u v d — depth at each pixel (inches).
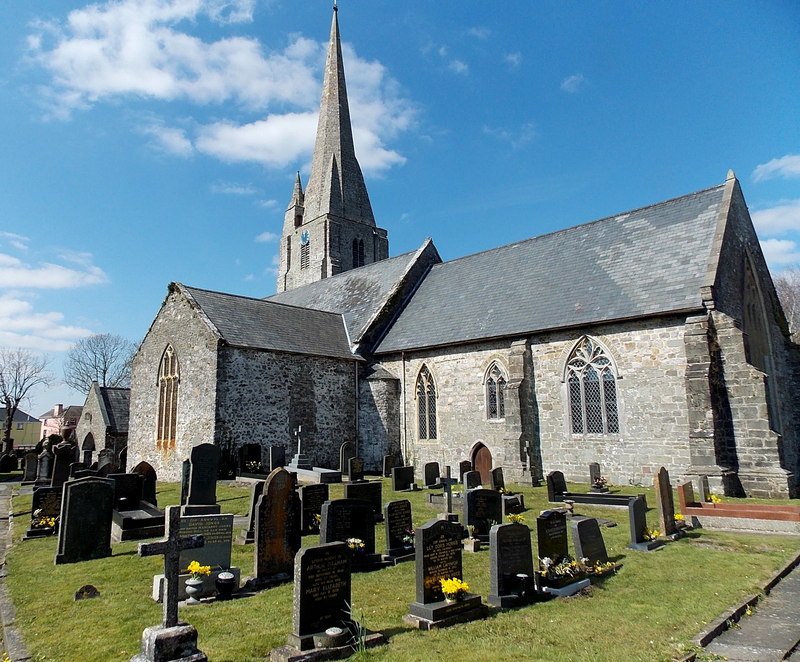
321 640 268.8
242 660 261.7
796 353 1010.1
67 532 454.6
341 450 998.4
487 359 995.3
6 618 326.0
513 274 1112.2
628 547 472.4
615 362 838.5
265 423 994.1
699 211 918.4
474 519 505.0
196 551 386.9
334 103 2273.6
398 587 370.9
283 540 401.1
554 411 901.2
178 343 1049.5
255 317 1099.9
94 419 1664.6
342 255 2117.4
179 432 1010.7
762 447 703.7
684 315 778.2
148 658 245.9
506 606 333.4
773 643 287.0
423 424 1094.4
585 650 270.2
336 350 1149.1
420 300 1253.7
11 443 2043.6
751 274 941.8
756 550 465.4
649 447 792.3
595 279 940.6
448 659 260.1
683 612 323.3
